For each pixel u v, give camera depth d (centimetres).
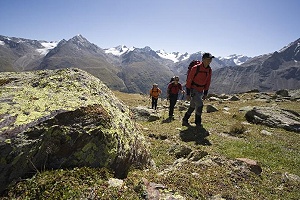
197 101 476
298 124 525
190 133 443
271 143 411
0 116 170
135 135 252
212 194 194
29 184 158
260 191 217
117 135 211
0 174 154
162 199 168
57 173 171
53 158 179
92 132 192
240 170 247
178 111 788
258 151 358
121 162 206
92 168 186
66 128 183
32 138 167
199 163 253
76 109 195
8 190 154
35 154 168
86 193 160
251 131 483
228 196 194
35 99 197
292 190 233
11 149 158
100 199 157
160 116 645
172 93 629
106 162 195
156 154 314
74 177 172
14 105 183
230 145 381
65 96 213
